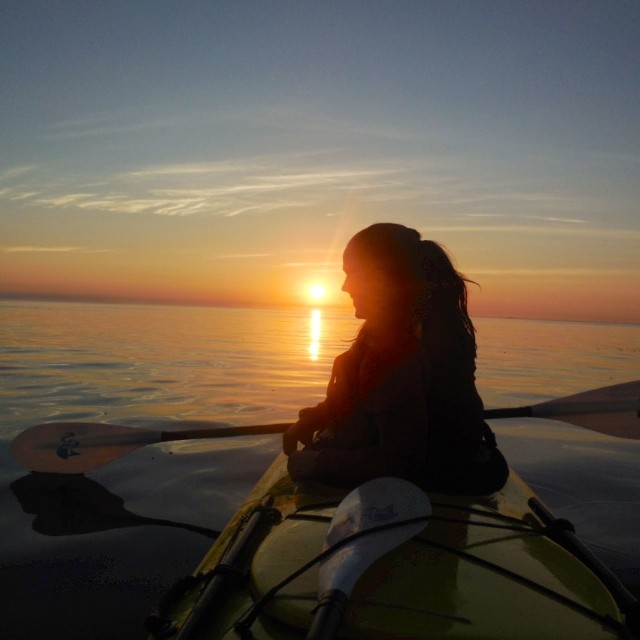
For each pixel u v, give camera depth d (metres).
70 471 3.86
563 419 3.53
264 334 22.28
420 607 1.35
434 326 2.04
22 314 29.22
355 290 2.06
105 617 2.36
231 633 1.40
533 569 1.58
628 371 12.87
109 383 8.04
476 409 2.10
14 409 6.15
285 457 3.17
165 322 28.28
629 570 2.82
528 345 21.89
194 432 3.75
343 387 2.20
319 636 1.19
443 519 1.82
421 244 2.11
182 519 3.40
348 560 1.41
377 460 1.93
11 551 2.94
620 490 4.07
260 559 1.62
